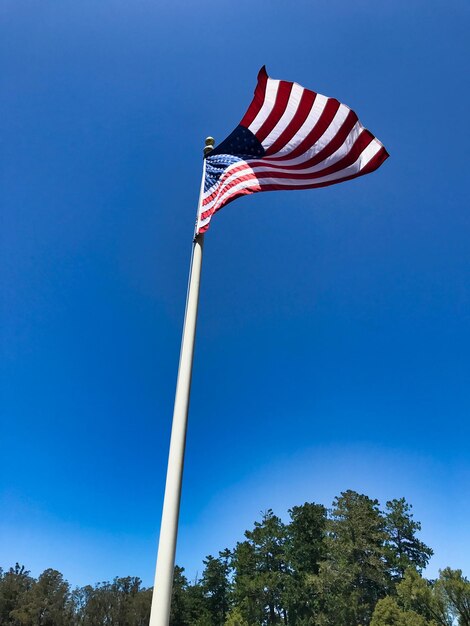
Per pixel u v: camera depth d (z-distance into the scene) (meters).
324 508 69.31
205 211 7.16
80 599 71.06
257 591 62.22
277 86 8.10
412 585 31.83
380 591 51.59
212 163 7.74
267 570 66.62
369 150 7.73
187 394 5.35
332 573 51.59
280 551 67.81
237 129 7.99
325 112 7.97
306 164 7.81
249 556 67.81
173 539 4.42
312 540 66.94
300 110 8.03
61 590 70.69
